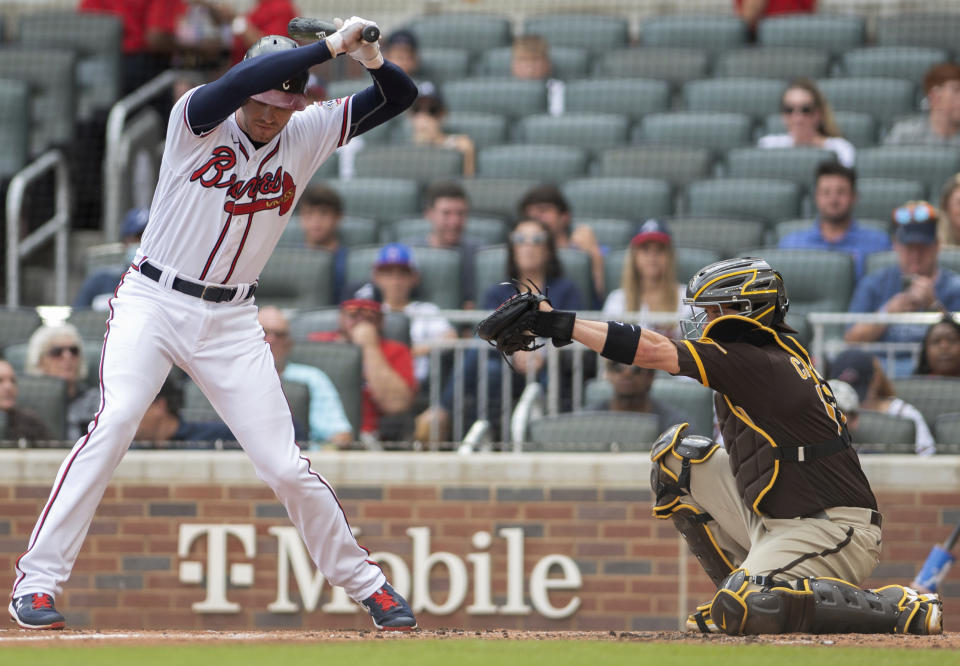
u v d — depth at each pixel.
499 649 12.30
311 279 27.06
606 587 22.84
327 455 22.94
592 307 26.84
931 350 23.31
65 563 13.77
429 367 24.19
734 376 13.94
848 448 14.61
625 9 44.97
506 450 23.33
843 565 14.30
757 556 14.32
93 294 27.95
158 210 13.73
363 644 12.76
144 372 13.70
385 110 14.30
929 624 14.00
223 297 13.90
